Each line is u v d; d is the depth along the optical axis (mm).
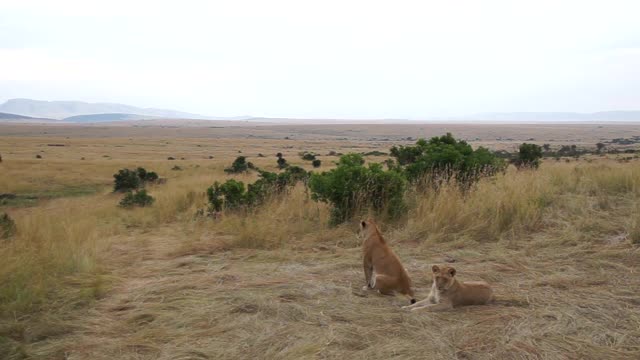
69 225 11703
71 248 8477
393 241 9320
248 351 4816
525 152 21375
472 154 14055
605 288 6340
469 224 9508
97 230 12078
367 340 4988
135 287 6969
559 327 5152
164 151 86688
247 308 5918
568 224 9359
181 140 140500
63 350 4980
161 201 17578
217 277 7266
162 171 42031
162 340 5145
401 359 4543
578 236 8656
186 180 29984
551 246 8398
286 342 4945
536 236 9016
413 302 6191
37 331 5371
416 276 7375
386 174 10812
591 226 9141
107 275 7480
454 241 8914
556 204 10938
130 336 5246
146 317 5766
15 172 38375
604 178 13219
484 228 9406
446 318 5602
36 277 6738
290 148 107562
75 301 6242
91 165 45719
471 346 4797
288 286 6723
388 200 10703
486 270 7379
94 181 36750
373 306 6012
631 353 4574
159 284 7000
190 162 53719
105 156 69562
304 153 72938
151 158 66438
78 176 38438
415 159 14328
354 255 8453
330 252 8789
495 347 4762
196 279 7191
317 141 161500
